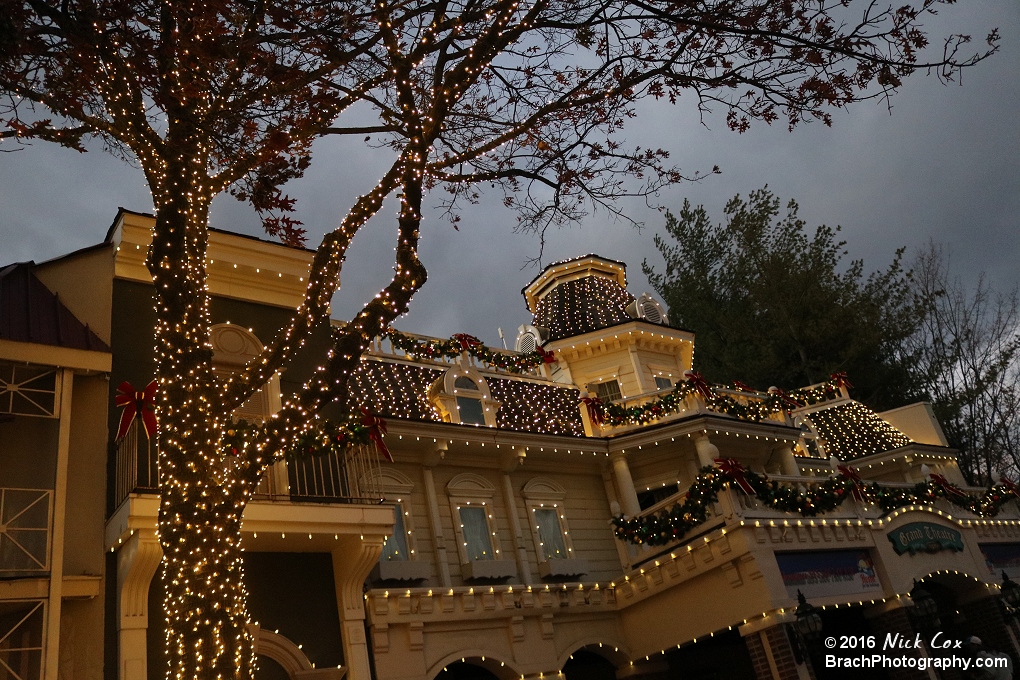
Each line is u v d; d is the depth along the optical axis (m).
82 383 12.85
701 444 20.03
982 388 30.97
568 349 23.47
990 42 9.39
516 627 16.08
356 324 8.29
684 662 18.66
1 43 8.36
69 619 11.41
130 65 8.45
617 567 18.92
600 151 10.65
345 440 13.32
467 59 8.78
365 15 8.86
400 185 9.01
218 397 7.98
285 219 10.23
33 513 12.23
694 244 36.94
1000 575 21.42
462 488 17.27
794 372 33.00
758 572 15.95
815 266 34.00
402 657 14.26
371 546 13.27
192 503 7.44
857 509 19.00
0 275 12.68
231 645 7.09
